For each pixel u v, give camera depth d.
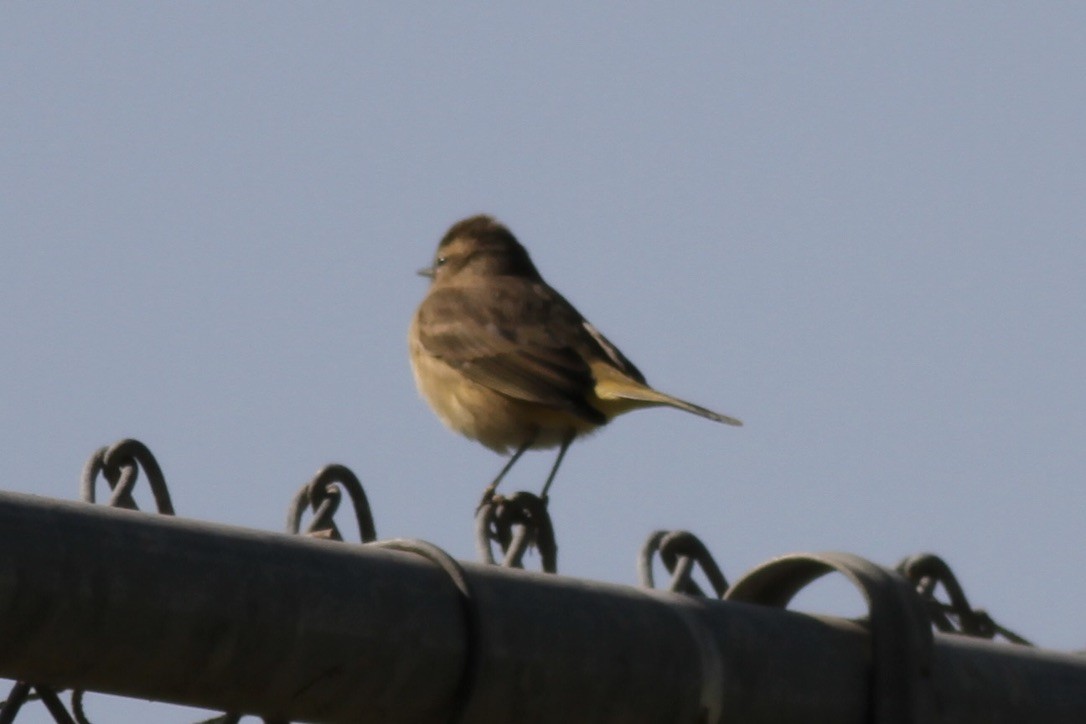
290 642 5.99
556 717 6.52
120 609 5.68
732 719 6.89
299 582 6.02
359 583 6.15
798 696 7.09
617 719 6.64
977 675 7.55
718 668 6.84
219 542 5.93
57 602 5.58
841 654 7.24
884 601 7.34
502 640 6.35
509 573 6.54
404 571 6.30
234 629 5.88
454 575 6.36
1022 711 7.60
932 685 7.41
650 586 8.27
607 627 6.61
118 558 5.69
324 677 6.09
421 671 6.26
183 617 5.79
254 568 5.95
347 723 6.27
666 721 6.75
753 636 7.00
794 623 7.20
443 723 6.38
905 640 7.33
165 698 5.95
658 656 6.70
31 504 5.65
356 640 6.11
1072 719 7.71
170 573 5.77
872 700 7.26
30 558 5.54
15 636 5.55
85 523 5.69
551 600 6.53
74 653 5.66
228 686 5.96
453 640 6.30
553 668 6.46
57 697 7.02
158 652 5.78
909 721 7.27
